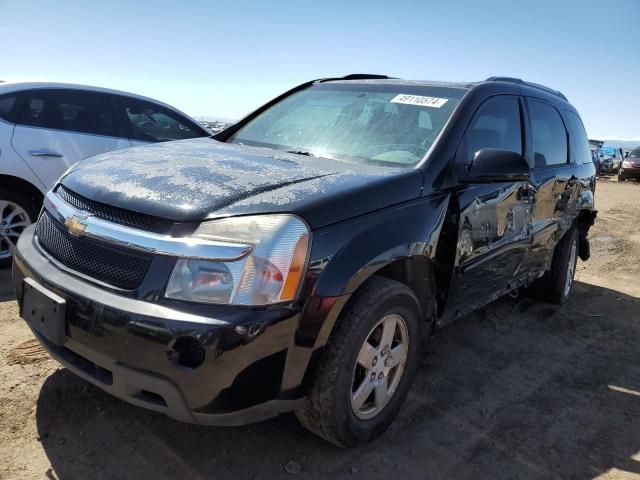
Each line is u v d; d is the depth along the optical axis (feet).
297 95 13.26
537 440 9.61
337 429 8.11
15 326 12.00
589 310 17.02
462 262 10.24
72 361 7.80
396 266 9.01
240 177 8.21
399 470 8.43
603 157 104.58
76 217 7.83
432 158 9.68
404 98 11.51
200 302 6.76
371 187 8.41
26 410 9.01
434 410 10.26
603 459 9.23
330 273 7.39
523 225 12.59
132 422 8.95
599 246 27.48
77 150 16.80
